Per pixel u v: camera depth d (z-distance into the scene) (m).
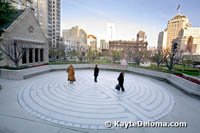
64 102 6.15
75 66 16.62
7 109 5.16
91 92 7.76
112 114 5.14
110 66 16.88
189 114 5.37
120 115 5.08
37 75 12.20
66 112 5.14
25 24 15.91
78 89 8.24
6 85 8.54
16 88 7.98
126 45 83.38
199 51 69.19
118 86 7.92
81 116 4.88
